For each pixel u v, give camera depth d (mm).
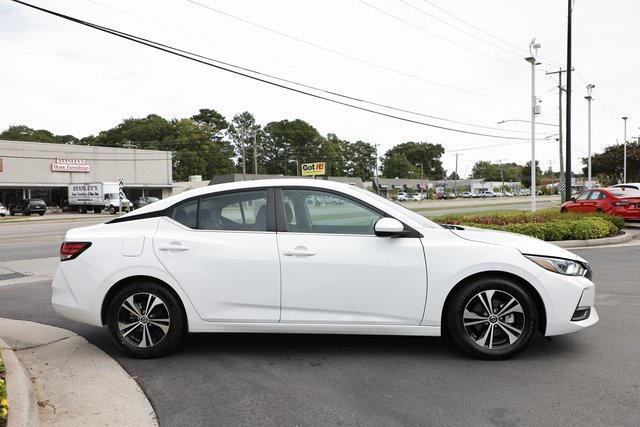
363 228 4543
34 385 4043
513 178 176500
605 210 17344
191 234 4625
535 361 4414
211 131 104062
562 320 4348
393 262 4387
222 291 4516
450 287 4367
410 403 3635
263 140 119938
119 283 4660
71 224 31844
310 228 4574
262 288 4484
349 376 4152
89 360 4633
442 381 4012
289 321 4484
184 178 95812
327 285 4426
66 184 53688
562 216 14891
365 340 5066
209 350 4852
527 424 3297
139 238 4641
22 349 4961
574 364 4336
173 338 4617
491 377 4074
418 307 4398
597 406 3541
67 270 4707
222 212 4695
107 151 57062
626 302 6551
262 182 4746
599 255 10969
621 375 4086
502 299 4430
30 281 8781
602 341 4941
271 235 4551
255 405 3658
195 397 3811
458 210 39406
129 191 60031
